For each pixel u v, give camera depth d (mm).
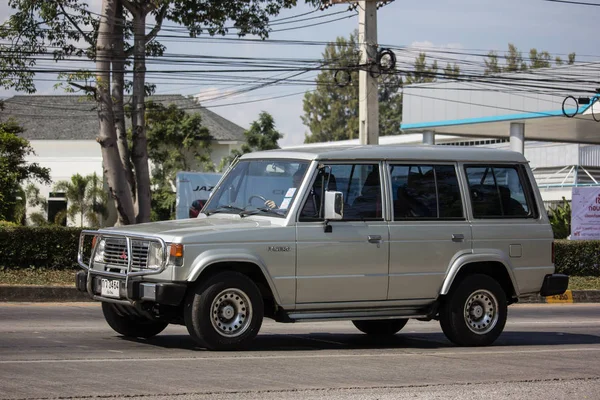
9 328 12898
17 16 28719
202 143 58938
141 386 8047
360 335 13742
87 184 53875
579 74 39844
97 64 28047
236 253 10414
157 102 59938
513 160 12742
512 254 12445
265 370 9203
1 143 40688
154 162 58375
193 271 10164
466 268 12242
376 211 11500
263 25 30328
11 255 20891
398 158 11758
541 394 8359
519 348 12188
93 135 60344
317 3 28469
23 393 7566
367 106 25938
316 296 11016
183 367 9219
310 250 10922
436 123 45375
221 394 7777
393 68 26328
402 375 9195
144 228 10867
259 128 64125
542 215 12867
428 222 11828
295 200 10961
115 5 28062
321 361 10055
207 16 29625
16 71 28969
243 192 11648
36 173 42875
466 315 12094
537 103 41094
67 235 21469
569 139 50438
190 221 11281
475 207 12289
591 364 10555
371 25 26047
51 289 18953
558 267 26516
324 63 33344
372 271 11344
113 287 10570
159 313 10703
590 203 28500
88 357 9805
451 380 8961
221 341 10367
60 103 63625
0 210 39562
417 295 11695
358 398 7797
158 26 29797
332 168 11234
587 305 22562
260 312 10594
